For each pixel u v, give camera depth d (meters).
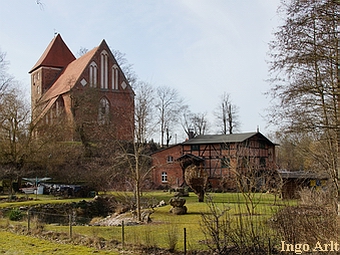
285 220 11.15
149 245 13.06
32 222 18.98
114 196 31.59
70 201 31.73
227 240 11.73
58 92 59.91
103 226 18.31
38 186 39.38
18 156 41.06
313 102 17.59
